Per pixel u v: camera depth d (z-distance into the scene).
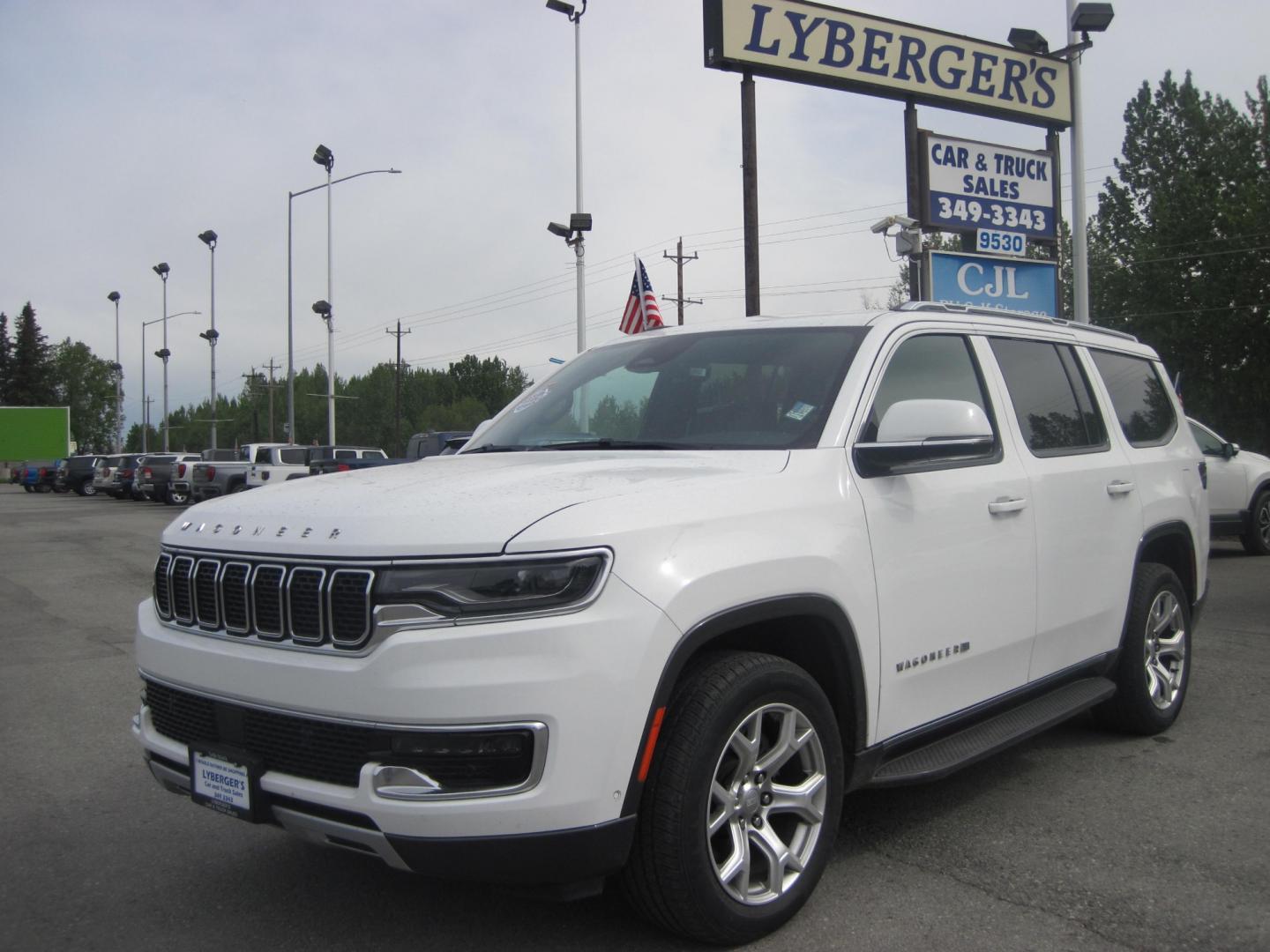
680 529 2.96
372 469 3.86
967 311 4.50
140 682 7.13
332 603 2.81
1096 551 4.68
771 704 3.11
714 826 2.99
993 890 3.49
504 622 2.68
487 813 2.62
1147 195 40.34
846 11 15.85
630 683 2.74
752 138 15.67
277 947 3.22
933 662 3.74
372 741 2.70
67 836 4.23
